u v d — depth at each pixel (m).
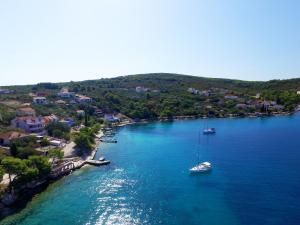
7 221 64.69
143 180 91.94
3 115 156.50
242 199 75.12
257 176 93.00
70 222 63.81
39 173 86.69
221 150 131.75
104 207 71.56
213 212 67.94
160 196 78.31
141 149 138.25
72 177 95.62
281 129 182.00
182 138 164.62
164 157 121.81
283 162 108.19
